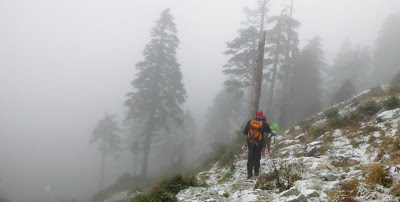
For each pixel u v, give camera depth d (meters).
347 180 4.32
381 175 3.85
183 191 5.71
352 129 7.68
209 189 5.62
